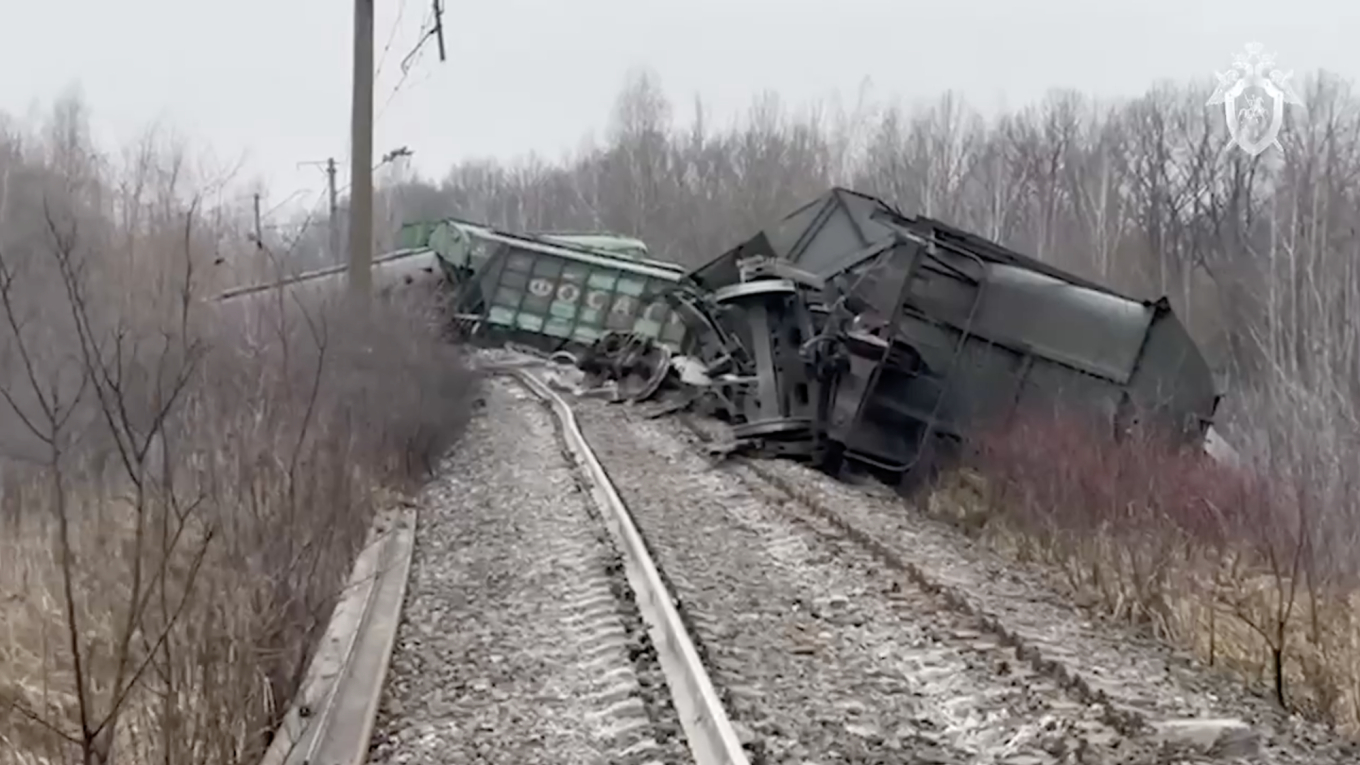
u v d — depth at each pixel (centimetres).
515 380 2934
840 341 1738
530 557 1209
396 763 674
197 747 654
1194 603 1078
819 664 852
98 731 544
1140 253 5569
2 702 730
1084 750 684
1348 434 1759
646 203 7550
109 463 1184
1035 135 7081
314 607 875
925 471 1761
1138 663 902
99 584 916
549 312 3431
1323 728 792
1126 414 1752
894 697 787
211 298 1185
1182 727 719
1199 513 1330
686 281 2373
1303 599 1140
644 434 2127
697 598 1008
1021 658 872
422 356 1927
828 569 1147
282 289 1216
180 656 678
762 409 1845
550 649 891
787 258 2161
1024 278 1859
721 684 764
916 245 1772
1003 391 1805
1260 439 2248
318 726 711
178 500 932
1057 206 6425
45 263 1202
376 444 1538
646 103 8488
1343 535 1297
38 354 1126
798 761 648
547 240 3678
